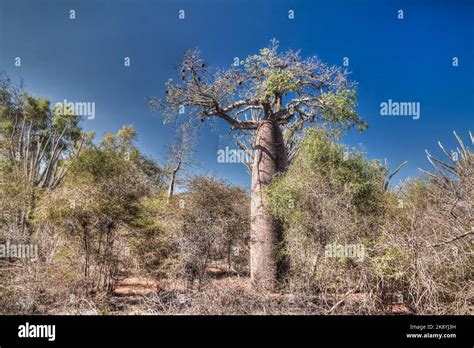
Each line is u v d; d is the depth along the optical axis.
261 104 9.46
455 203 5.90
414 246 5.54
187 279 7.72
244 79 9.67
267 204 8.02
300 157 7.64
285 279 7.66
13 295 6.32
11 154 13.30
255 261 8.37
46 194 8.13
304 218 6.57
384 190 7.88
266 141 9.17
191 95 9.66
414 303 5.79
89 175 7.94
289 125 10.41
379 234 6.25
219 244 9.00
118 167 8.31
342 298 6.01
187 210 8.21
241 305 6.23
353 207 6.70
